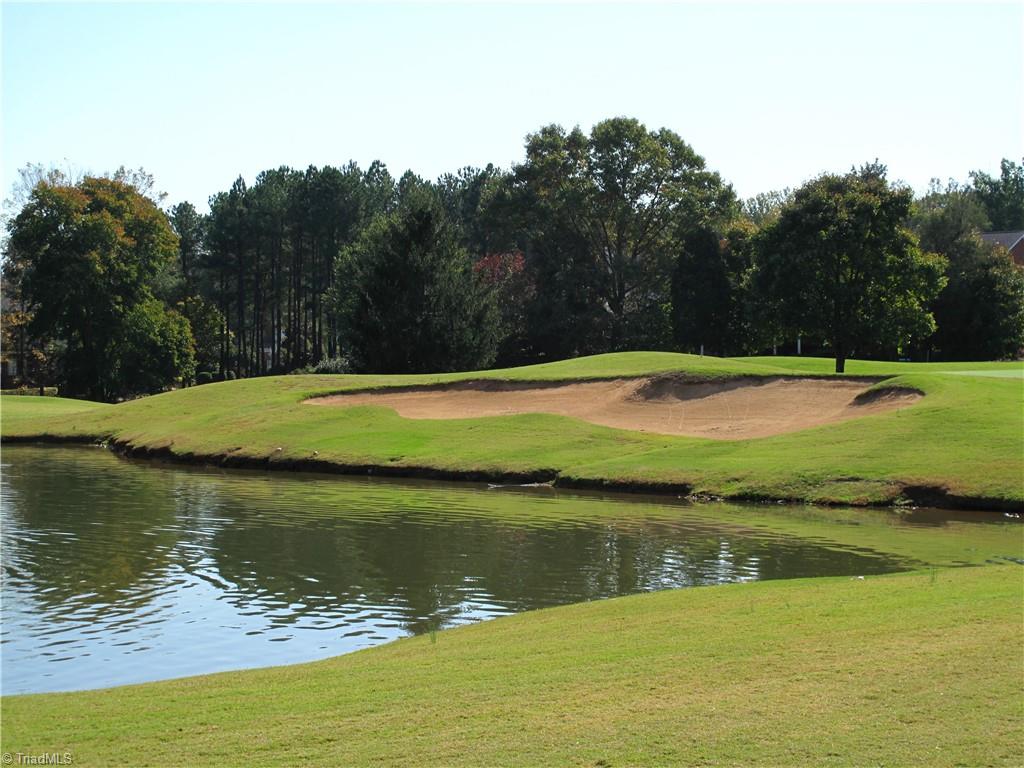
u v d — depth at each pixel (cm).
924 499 2528
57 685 1251
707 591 1524
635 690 935
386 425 3912
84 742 876
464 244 10906
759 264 5562
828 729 809
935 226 7481
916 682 913
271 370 10625
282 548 2088
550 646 1164
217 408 4612
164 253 8225
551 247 8431
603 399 3972
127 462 3819
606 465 3062
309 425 4012
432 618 1543
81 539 2202
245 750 827
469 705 916
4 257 8050
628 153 8212
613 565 1889
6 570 1894
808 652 1035
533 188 8475
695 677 966
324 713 920
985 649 1009
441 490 2952
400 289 6538
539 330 8025
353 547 2094
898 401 3406
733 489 2720
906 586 1416
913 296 5216
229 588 1752
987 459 2670
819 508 2517
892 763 742
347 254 8394
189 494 2895
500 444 3462
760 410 3662
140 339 7856
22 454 4128
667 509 2544
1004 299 7031
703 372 3991
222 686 1081
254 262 10912
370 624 1520
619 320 8088
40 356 9031
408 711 909
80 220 7450
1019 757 747
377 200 11262
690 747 784
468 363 6581
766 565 1859
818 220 5084
